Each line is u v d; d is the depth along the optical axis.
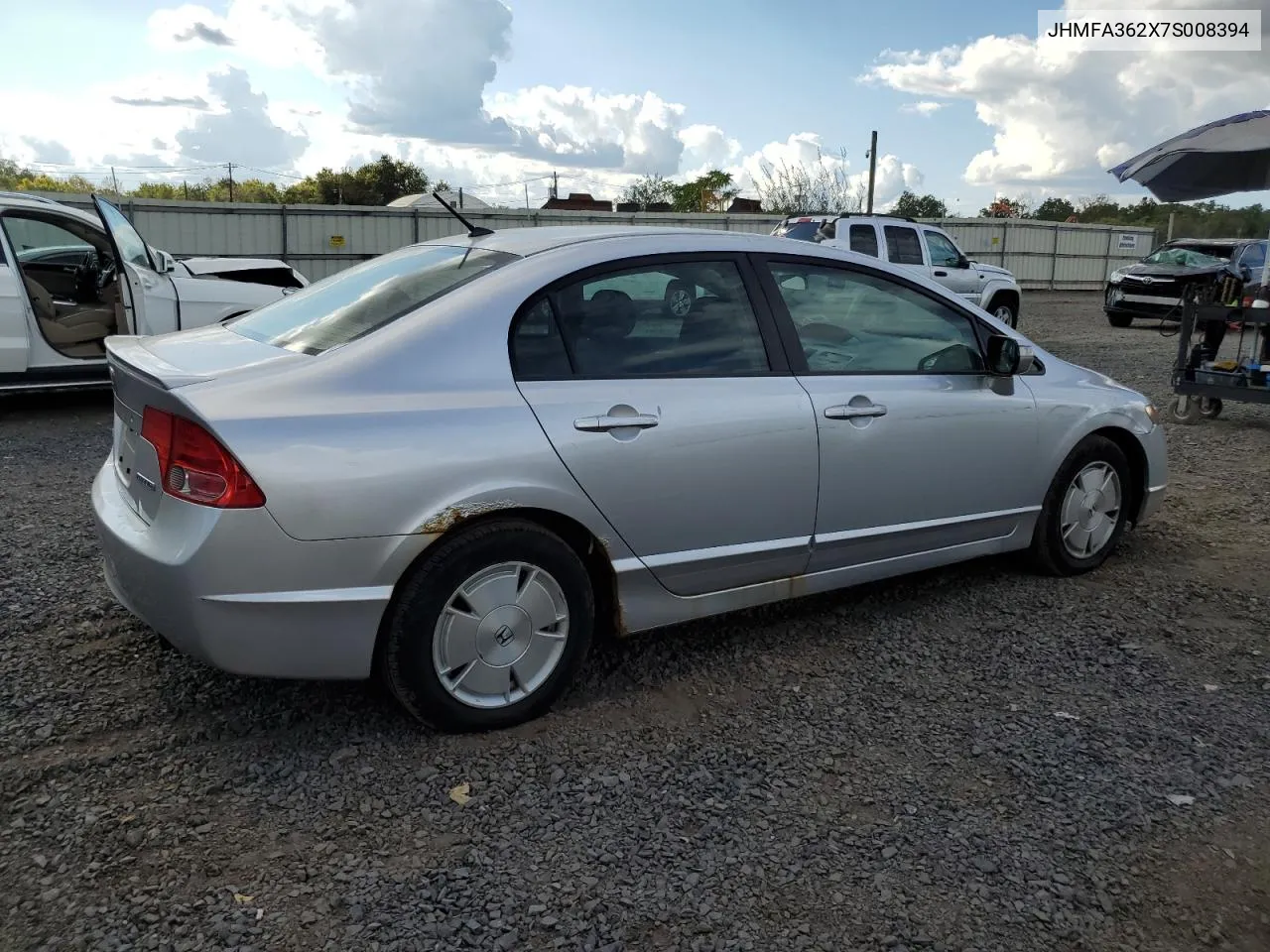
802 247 3.96
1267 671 3.84
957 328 4.32
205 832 2.68
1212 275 18.09
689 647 3.97
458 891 2.48
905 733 3.32
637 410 3.35
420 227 28.19
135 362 3.16
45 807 2.76
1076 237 35.06
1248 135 8.94
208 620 2.83
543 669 3.30
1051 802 2.93
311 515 2.83
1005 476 4.39
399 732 3.22
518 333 3.26
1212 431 9.04
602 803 2.88
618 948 2.30
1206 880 2.61
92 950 2.24
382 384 3.03
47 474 6.38
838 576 4.01
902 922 2.42
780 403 3.66
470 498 3.02
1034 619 4.31
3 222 7.71
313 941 2.29
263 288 8.85
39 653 3.68
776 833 2.75
